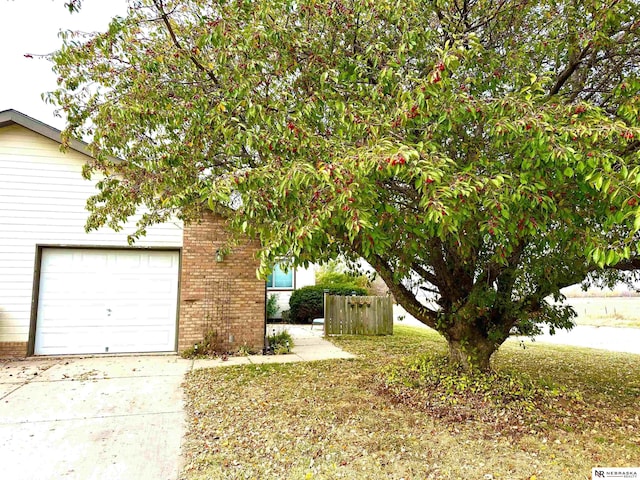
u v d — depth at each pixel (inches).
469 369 230.4
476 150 156.8
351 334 483.5
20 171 334.6
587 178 116.2
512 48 180.1
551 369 311.9
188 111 165.6
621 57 181.8
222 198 126.5
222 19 148.3
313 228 117.6
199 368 297.1
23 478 135.9
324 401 215.2
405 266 200.2
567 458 151.1
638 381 276.1
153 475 138.6
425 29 166.2
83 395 229.3
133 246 353.1
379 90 150.5
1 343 325.4
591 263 178.4
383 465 144.9
